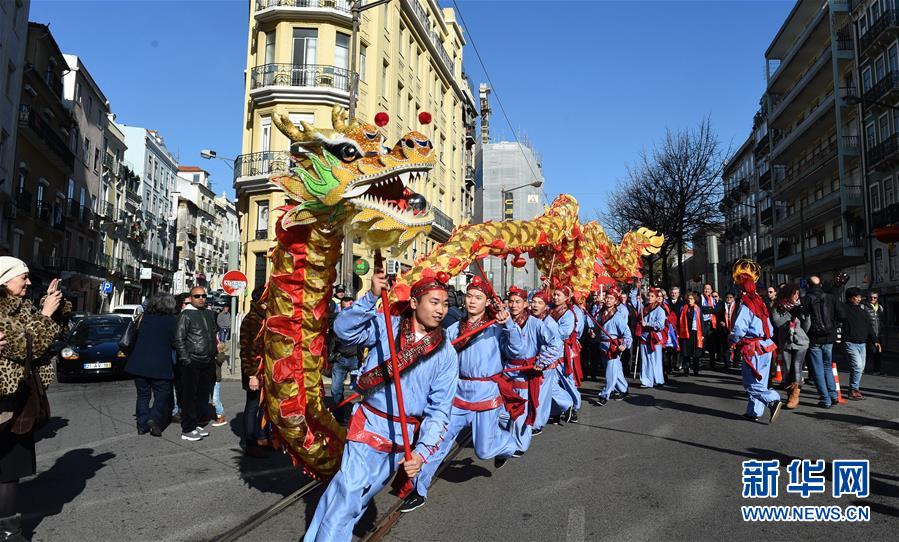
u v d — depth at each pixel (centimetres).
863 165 2909
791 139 3609
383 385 337
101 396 1056
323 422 373
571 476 526
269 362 361
